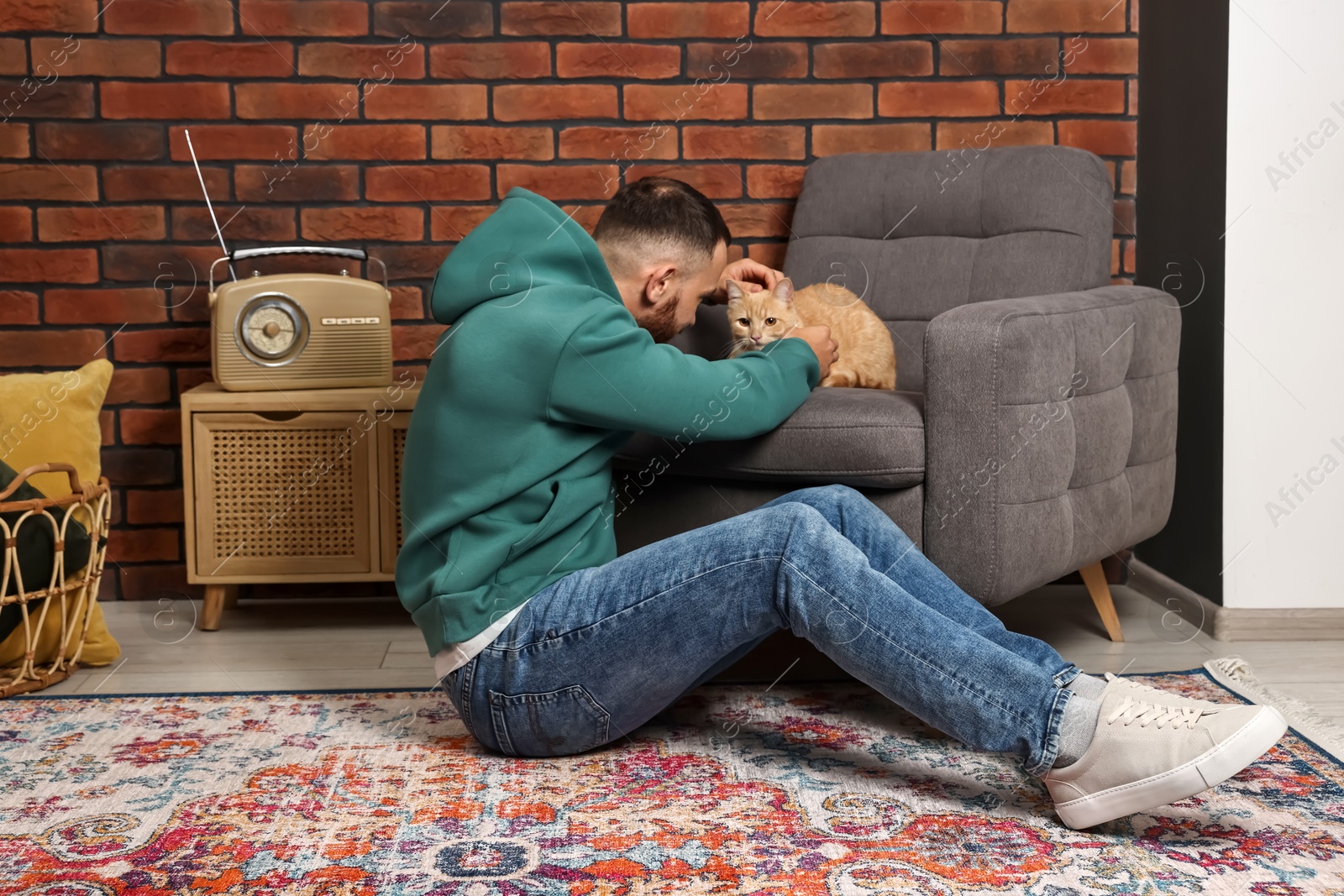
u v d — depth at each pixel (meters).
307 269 2.29
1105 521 1.75
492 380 1.23
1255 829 1.15
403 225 2.29
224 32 2.22
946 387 1.50
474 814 1.20
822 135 2.32
